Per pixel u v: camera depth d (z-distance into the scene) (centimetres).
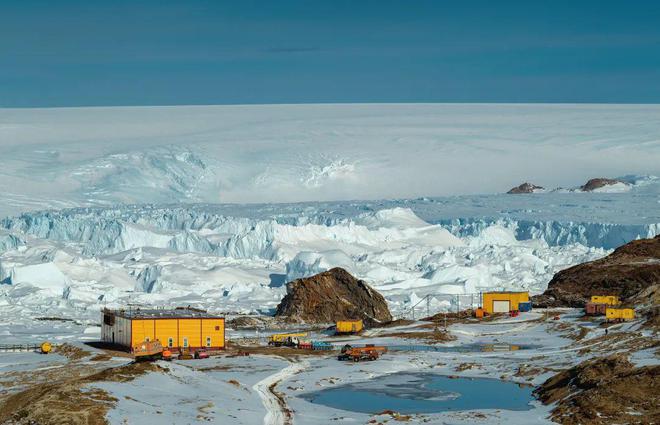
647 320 15400
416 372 12988
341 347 15712
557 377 11381
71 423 8394
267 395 11069
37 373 12612
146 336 14625
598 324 16500
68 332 17688
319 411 10119
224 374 12638
